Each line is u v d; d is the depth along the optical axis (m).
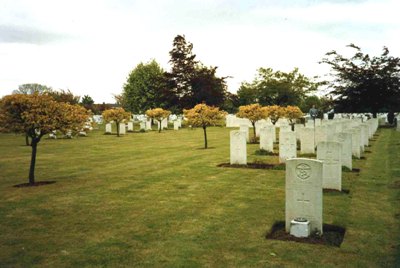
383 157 18.84
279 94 58.28
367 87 44.00
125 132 41.69
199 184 13.38
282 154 17.45
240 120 46.34
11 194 12.21
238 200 11.10
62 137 35.78
